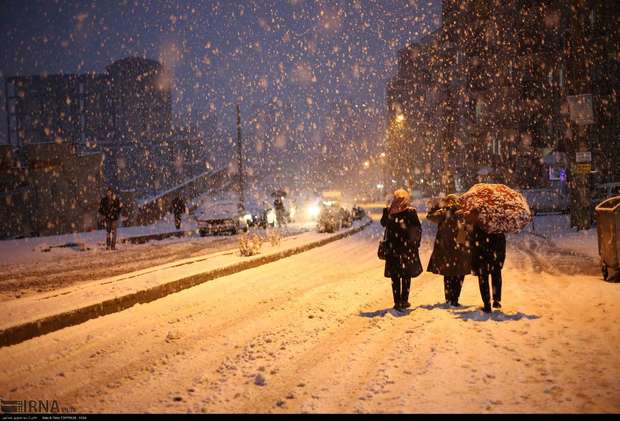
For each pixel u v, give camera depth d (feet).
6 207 101.71
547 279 37.81
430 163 307.78
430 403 15.19
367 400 15.64
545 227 90.33
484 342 21.35
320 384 17.17
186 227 117.50
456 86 222.07
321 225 88.94
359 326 25.08
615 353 19.30
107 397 16.31
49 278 45.39
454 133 224.94
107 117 541.75
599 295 30.58
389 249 28.60
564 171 148.97
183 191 208.13
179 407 15.43
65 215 110.22
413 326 24.68
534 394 15.52
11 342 22.34
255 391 16.67
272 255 53.67
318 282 39.29
